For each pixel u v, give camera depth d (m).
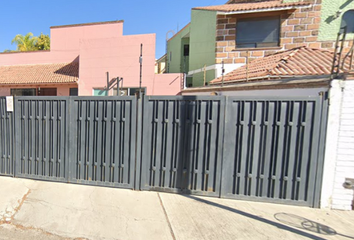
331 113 3.31
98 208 3.31
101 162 4.01
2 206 3.32
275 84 4.21
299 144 3.44
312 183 3.44
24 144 4.28
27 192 3.75
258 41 9.92
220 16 10.16
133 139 3.88
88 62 13.34
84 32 16.05
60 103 4.10
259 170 3.58
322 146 3.38
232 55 10.13
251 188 3.61
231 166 3.67
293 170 3.49
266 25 9.78
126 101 3.88
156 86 12.75
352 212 3.32
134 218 3.07
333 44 9.07
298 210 3.37
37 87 14.76
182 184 3.80
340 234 2.79
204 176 3.75
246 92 5.29
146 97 3.82
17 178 4.32
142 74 12.81
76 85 14.12
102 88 13.24
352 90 3.23
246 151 3.61
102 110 3.96
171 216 3.14
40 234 2.74
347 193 3.36
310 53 7.44
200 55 11.70
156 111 3.82
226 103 3.62
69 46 16.45
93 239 2.66
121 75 13.05
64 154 4.12
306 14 9.30
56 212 3.19
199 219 3.08
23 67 16.61
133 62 12.89
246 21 10.02
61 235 2.72
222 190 3.69
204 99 3.66
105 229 2.84
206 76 11.07
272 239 2.68
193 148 3.75
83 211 3.22
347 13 5.34
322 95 3.33
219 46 10.24
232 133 3.64
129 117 3.88
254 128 3.55
